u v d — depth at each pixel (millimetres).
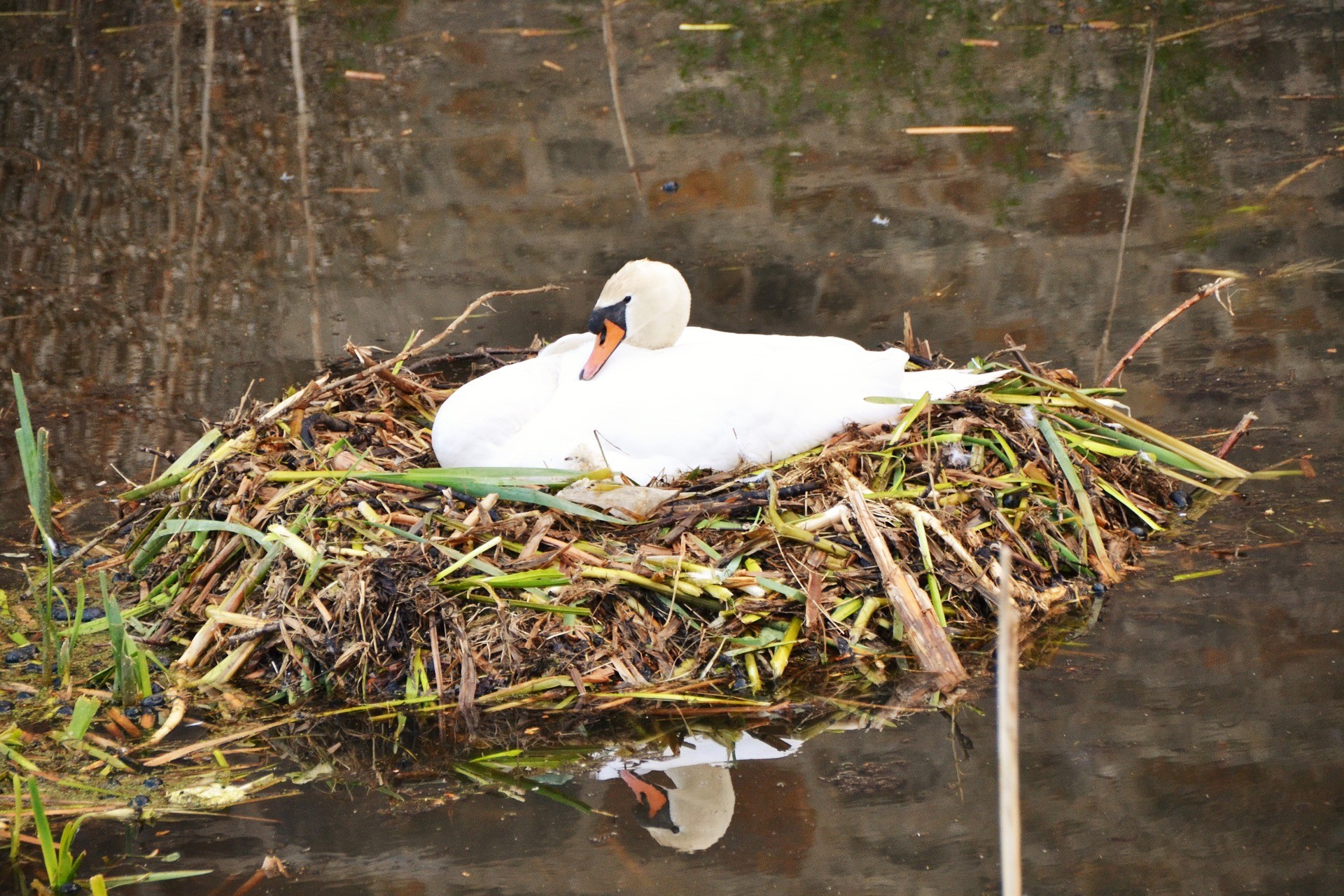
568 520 6938
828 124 15211
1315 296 10445
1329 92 15039
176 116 16625
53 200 14484
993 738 5758
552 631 6418
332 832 5332
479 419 7199
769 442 7246
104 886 4984
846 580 6652
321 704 6289
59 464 8977
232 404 9766
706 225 12797
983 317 10438
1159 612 6633
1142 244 11742
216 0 20453
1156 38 17109
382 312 11328
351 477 7176
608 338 7641
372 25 19266
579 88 16734
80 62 18453
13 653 6922
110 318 11617
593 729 5977
